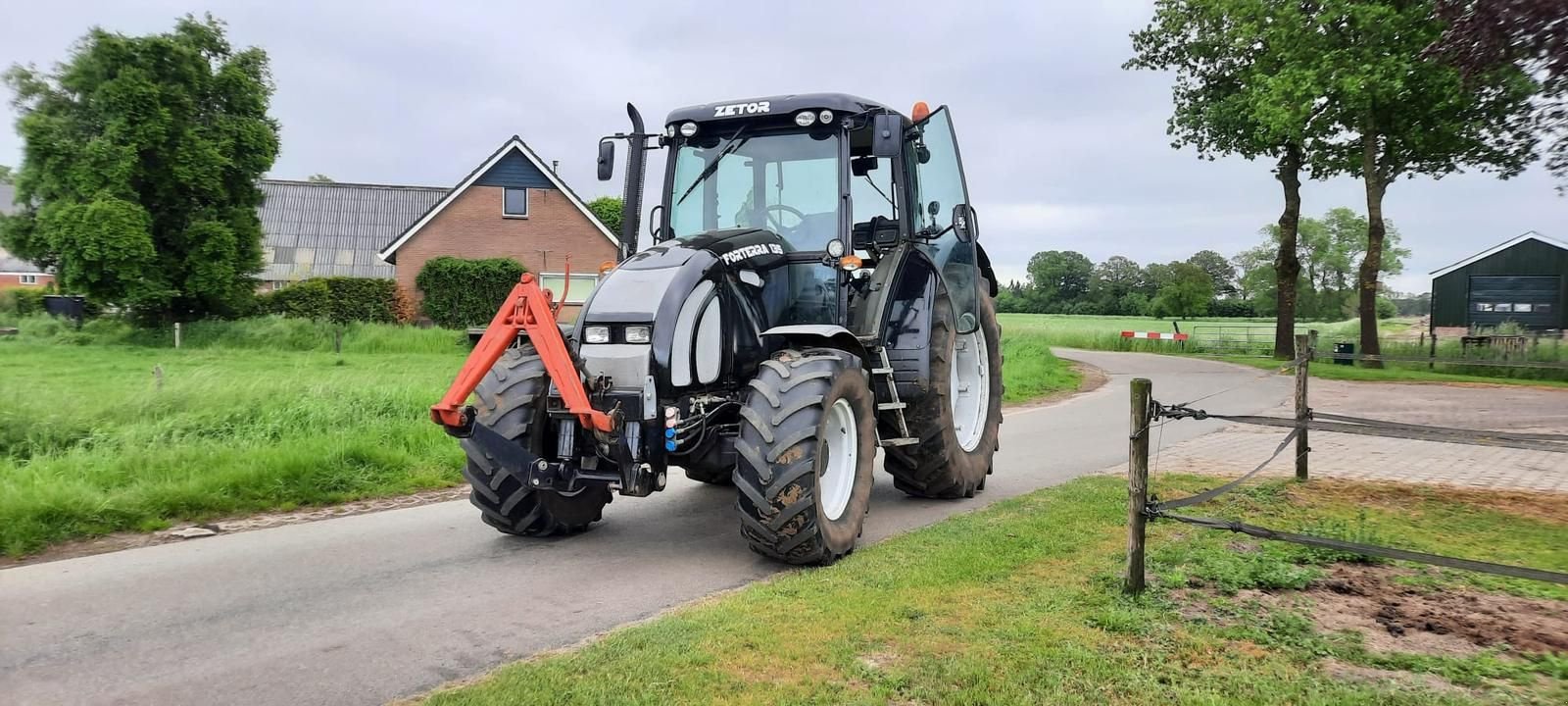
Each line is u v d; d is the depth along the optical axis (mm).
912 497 7426
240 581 5031
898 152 5875
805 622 4086
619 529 6332
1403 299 72500
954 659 3605
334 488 7430
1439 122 21766
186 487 6754
